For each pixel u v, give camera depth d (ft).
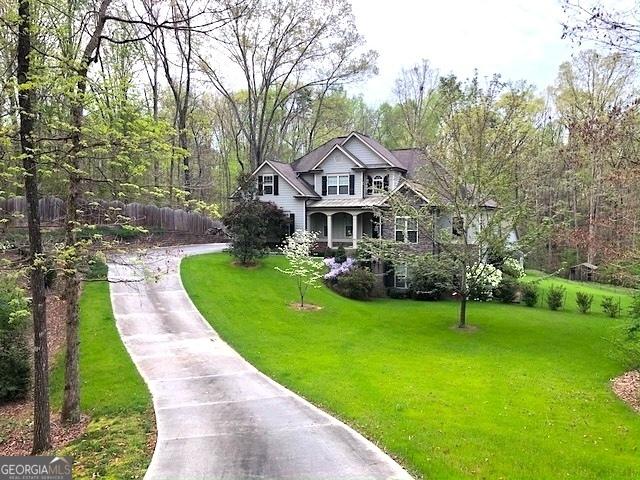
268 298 67.92
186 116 115.14
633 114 46.06
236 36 111.65
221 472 24.22
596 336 59.57
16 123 29.25
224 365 42.73
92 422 32.17
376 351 49.24
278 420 31.12
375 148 102.42
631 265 47.32
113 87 28.96
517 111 64.03
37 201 27.32
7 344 39.34
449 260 62.34
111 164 30.99
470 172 58.85
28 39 25.45
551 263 129.08
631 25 31.91
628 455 26.35
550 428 30.01
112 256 55.01
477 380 40.32
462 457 25.44
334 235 109.60
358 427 29.91
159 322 54.80
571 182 87.15
